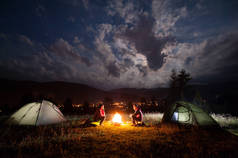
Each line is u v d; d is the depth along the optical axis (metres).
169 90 15.59
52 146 4.50
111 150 4.21
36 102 8.58
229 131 6.80
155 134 6.14
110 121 10.30
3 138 5.37
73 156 3.77
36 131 6.47
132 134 6.14
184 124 7.55
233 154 3.85
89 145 4.67
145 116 12.38
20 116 7.96
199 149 4.24
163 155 3.85
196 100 11.82
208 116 7.34
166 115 8.56
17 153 3.93
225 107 14.02
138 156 3.79
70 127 7.53
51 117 8.52
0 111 16.59
